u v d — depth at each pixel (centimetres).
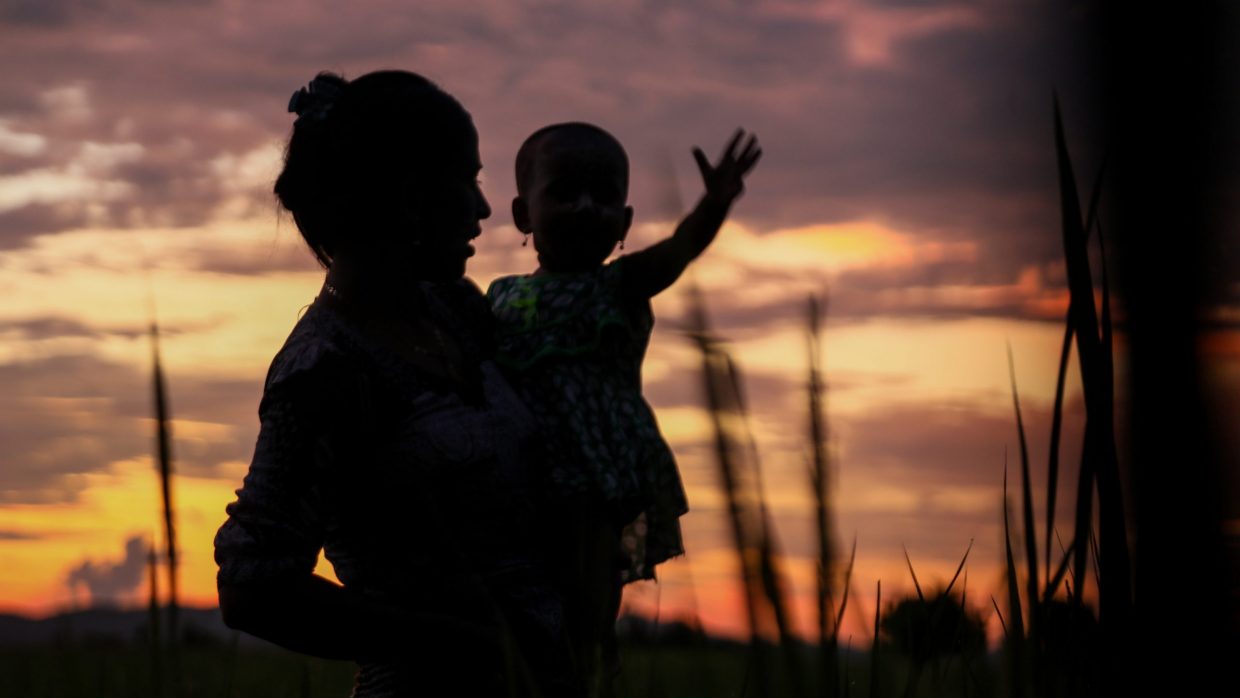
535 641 196
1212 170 237
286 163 211
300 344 195
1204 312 137
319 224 206
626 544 248
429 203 204
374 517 193
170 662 81
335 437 188
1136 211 157
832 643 64
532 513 206
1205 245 148
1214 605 97
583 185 279
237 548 179
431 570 192
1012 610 106
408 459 192
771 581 60
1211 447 105
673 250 240
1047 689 105
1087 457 106
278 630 181
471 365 212
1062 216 106
